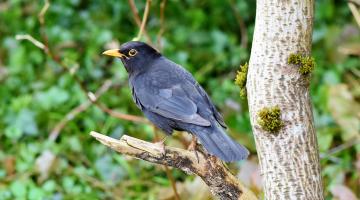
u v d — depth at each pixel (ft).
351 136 42.11
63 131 45.98
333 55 51.19
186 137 39.83
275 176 26.20
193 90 31.73
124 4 56.54
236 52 52.75
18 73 51.34
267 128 25.77
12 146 45.50
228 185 28.12
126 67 34.65
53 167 41.98
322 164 40.73
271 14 25.39
